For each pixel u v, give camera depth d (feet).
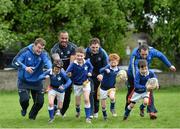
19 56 72.08
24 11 177.99
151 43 198.59
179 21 182.09
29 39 177.37
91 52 75.92
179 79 178.29
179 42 187.73
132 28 200.85
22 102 72.90
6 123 70.33
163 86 177.47
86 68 72.33
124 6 180.75
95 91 76.69
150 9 192.85
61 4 168.96
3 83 162.91
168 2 179.22
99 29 179.73
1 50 182.60
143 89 71.05
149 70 71.26
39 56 72.38
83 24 168.45
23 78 72.38
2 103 107.86
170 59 195.00
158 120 73.00
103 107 73.67
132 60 74.33
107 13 175.63
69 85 71.41
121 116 78.84
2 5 163.02
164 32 187.52
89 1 169.78
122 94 143.23
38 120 73.97
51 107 70.85
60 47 77.82
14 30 181.98
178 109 91.09
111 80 73.92
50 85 71.56
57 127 65.82
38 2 178.29
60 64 70.33
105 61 76.07
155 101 112.27
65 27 171.63
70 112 85.81
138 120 72.95
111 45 182.50
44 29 178.91
